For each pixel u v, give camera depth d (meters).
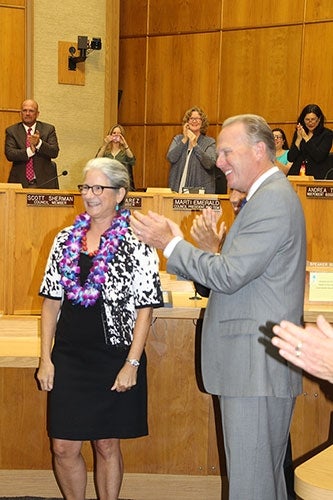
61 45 7.27
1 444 3.18
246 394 2.16
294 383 2.25
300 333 1.44
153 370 3.17
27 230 3.57
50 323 2.58
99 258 2.46
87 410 2.47
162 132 8.41
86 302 2.45
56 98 7.30
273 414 2.21
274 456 2.26
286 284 2.16
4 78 7.09
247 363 2.16
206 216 2.52
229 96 7.93
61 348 2.51
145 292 2.48
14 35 7.09
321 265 3.28
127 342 2.48
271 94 7.66
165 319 3.15
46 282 2.55
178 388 3.17
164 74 8.35
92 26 7.41
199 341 3.15
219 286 2.10
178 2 8.19
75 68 7.33
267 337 2.15
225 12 7.89
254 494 2.19
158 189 3.67
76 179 7.46
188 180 5.25
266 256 2.09
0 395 3.15
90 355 2.48
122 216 2.55
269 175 2.21
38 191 3.55
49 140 5.67
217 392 2.22
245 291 2.17
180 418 3.18
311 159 5.20
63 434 2.48
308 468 1.64
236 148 2.20
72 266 2.49
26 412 3.16
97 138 7.53
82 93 7.42
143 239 2.21
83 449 3.17
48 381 2.51
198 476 3.20
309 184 3.50
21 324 3.38
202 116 5.29
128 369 2.46
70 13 7.29
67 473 2.60
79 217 2.58
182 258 2.14
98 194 2.48
